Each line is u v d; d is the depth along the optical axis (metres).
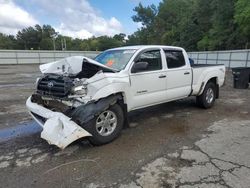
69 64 4.39
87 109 3.87
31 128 5.23
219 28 43.59
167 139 4.56
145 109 6.86
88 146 4.21
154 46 5.44
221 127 5.28
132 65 4.77
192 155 3.84
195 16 55.66
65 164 3.57
